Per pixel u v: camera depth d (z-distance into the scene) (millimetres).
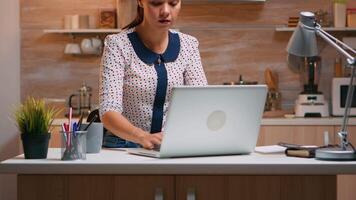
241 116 2064
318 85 4891
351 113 4500
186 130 1975
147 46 2461
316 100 4508
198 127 1990
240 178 1850
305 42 2195
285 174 1840
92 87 4941
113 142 2500
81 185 1872
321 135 4355
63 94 4953
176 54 2479
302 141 4363
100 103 2342
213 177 1853
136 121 2461
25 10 4961
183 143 1993
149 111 2447
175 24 4906
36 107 2080
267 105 4777
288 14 4895
